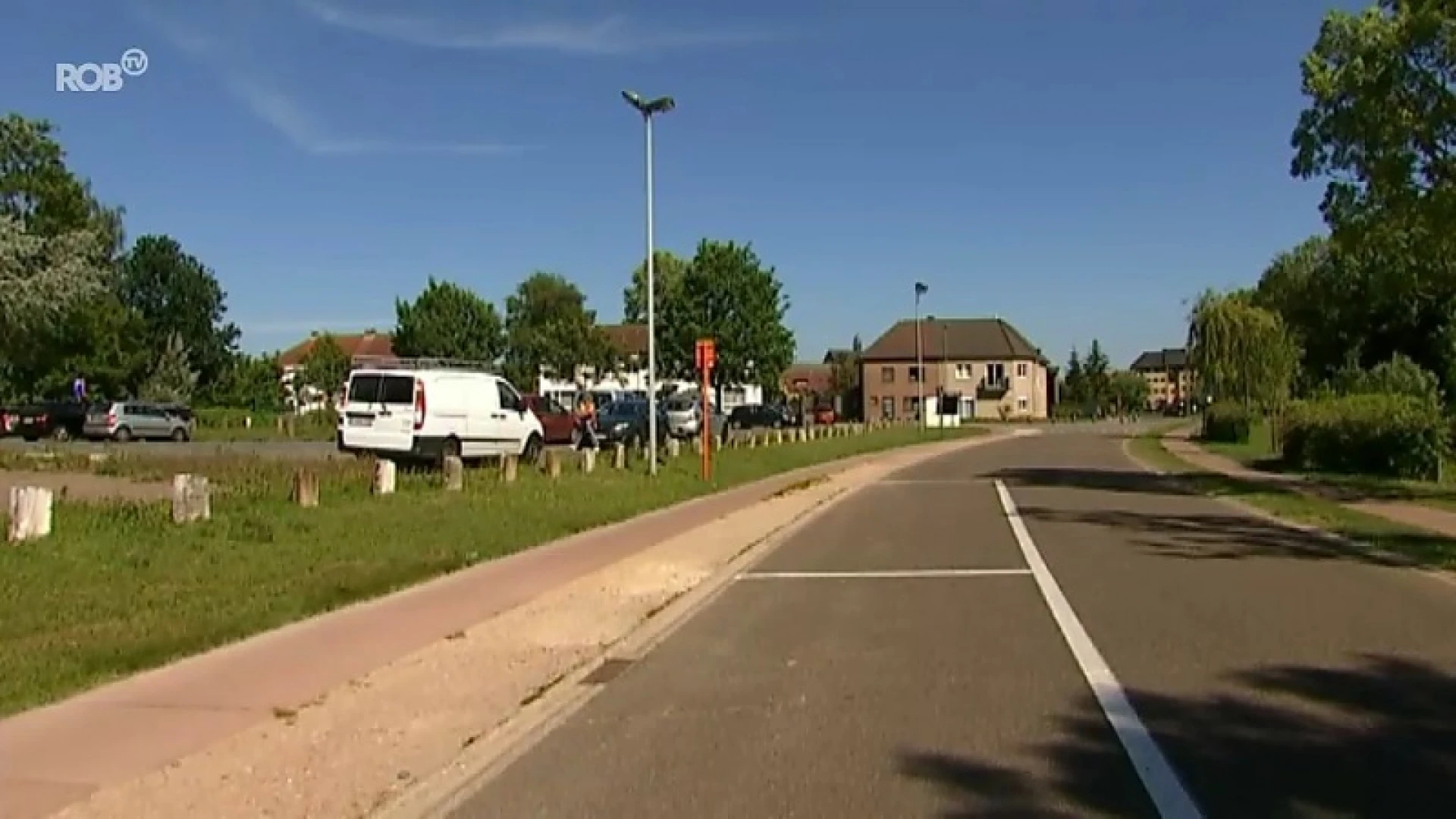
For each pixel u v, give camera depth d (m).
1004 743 7.63
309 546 15.75
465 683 9.45
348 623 11.77
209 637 10.62
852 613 12.62
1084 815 6.29
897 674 9.69
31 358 66.94
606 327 119.75
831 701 8.84
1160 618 11.95
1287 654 10.20
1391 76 26.16
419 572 14.69
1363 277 32.66
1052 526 21.12
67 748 7.53
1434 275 28.20
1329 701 8.60
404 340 102.00
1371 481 30.69
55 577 12.69
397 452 29.84
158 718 8.24
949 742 7.67
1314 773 6.94
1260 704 8.53
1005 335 127.44
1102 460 44.94
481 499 21.92
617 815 6.44
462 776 7.17
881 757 7.39
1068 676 9.48
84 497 20.73
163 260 103.31
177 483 16.83
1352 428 34.59
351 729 8.13
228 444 48.47
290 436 61.25
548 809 6.56
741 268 71.56
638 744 7.83
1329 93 27.31
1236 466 39.78
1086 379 143.62
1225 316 68.50
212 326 106.00
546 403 46.50
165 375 83.00
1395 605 12.59
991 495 28.50
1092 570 15.55
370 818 6.43
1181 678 9.35
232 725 8.12
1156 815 6.27
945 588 14.23
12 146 69.81
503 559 16.48
